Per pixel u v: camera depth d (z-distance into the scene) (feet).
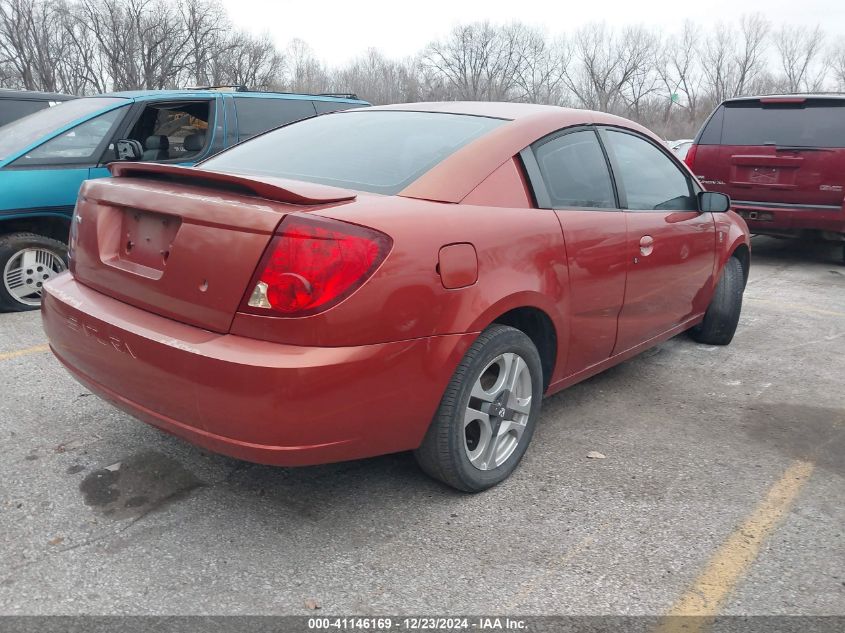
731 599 7.75
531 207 9.91
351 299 7.49
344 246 7.47
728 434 11.93
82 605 7.32
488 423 9.46
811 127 25.29
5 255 17.24
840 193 24.89
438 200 8.85
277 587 7.70
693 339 17.16
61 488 9.43
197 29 136.98
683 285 13.82
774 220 26.13
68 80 128.57
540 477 10.21
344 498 9.46
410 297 7.93
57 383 12.87
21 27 120.47
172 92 20.88
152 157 19.83
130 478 9.73
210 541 8.45
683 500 9.71
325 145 10.69
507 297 9.02
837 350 16.78
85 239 9.48
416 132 10.47
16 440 10.69
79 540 8.37
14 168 17.26
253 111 22.47
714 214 15.24
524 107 11.37
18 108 28.55
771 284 24.38
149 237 8.61
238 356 7.42
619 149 12.39
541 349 10.53
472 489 9.53
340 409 7.63
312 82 163.84
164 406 8.12
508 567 8.15
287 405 7.36
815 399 13.65
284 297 7.36
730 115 26.89
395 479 9.98
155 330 8.11
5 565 7.86
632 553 8.48
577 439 11.52
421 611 7.41
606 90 180.75
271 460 7.67
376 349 7.72
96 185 9.51
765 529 9.07
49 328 9.72
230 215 7.66
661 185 13.38
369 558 8.23
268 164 10.53
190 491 9.49
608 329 11.62
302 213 7.49
